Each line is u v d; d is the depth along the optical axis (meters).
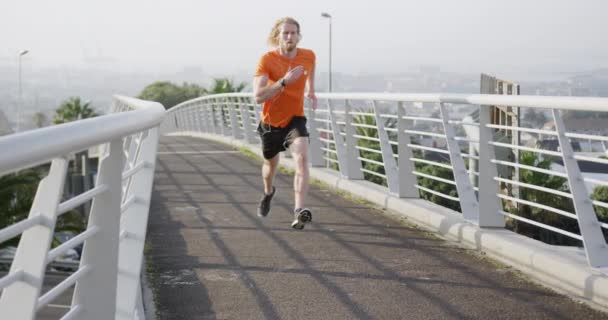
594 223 5.36
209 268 6.19
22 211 15.93
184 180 11.97
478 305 5.06
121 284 3.72
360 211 8.86
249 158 15.99
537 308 4.98
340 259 6.45
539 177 10.77
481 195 6.90
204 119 28.28
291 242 7.17
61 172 2.34
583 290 5.16
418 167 18.70
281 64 7.11
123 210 3.62
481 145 6.90
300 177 7.07
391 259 6.43
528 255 5.87
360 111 10.59
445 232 7.38
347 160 10.66
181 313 4.96
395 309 4.99
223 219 8.41
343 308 5.02
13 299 2.27
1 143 1.91
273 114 7.21
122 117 3.10
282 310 5.00
